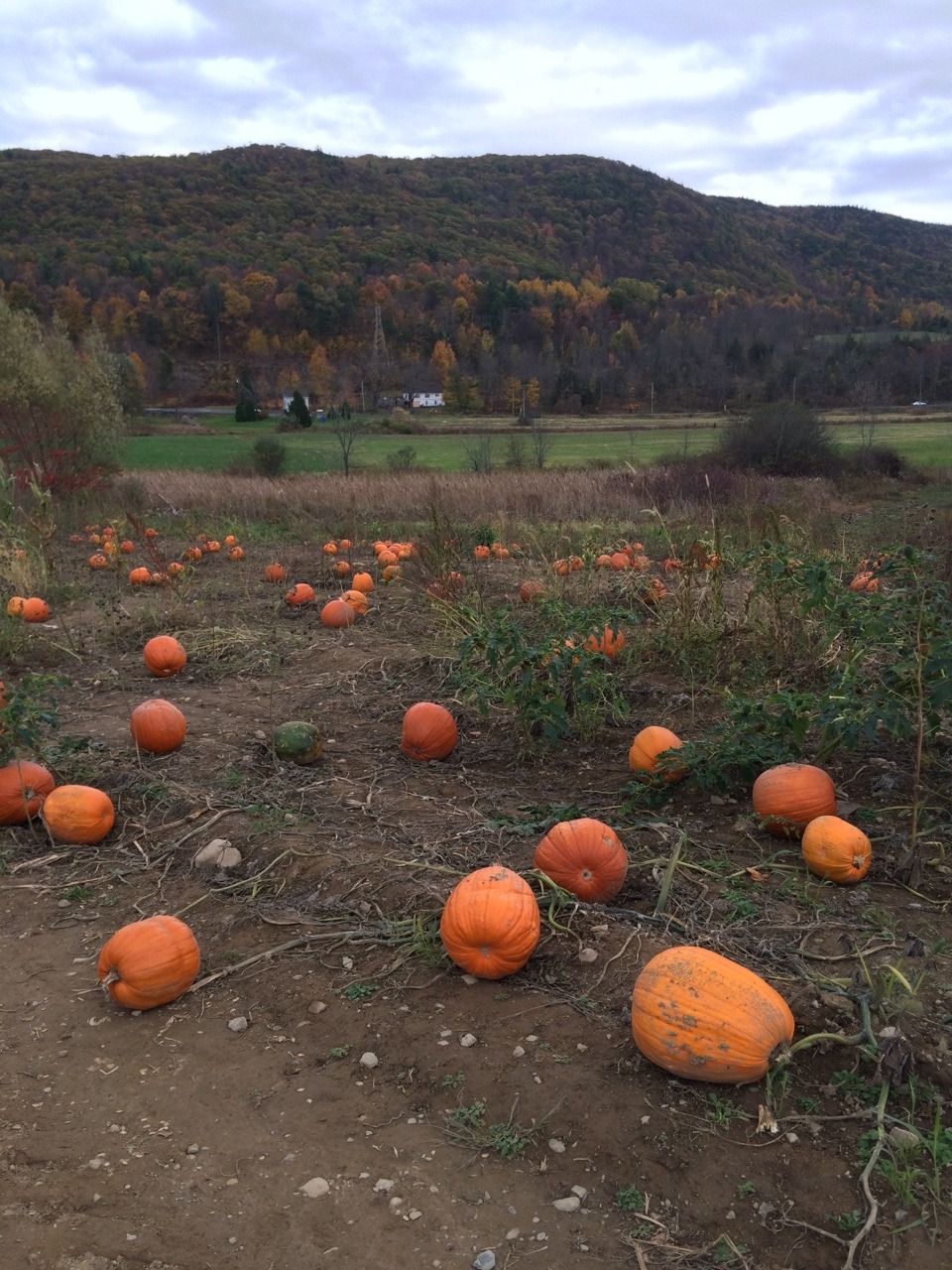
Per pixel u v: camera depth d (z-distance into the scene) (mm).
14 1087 3207
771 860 4434
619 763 6051
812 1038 3020
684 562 8312
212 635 9875
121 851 5012
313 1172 2764
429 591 10117
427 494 23172
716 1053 2914
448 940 3574
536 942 3656
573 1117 2896
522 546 15336
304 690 8000
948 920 3973
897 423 56281
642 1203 2600
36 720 5469
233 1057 3318
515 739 6555
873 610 5270
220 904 4391
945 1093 2936
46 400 23406
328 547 15336
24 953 4074
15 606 9852
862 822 4918
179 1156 2855
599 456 42438
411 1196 2658
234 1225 2590
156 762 6129
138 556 16578
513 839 4828
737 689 7035
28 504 20500
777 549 7414
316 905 4289
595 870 4113
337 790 5664
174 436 61750
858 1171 2654
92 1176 2787
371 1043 3314
